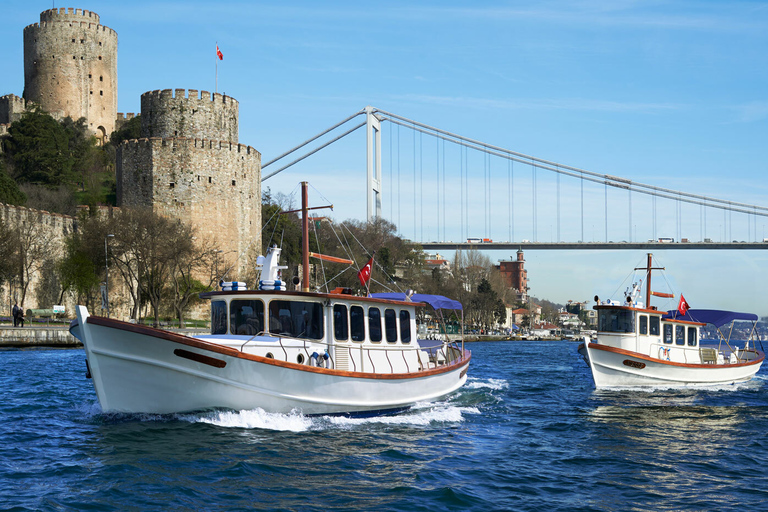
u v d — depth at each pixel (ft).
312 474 48.14
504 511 42.29
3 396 82.07
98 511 39.88
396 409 71.82
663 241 509.76
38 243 246.47
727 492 47.80
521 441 63.36
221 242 298.56
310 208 71.61
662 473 52.70
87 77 412.98
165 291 277.64
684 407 87.92
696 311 122.93
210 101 307.99
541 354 244.63
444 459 54.39
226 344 59.88
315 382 62.18
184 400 58.29
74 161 372.17
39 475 46.11
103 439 54.65
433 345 89.20
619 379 103.76
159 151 293.43
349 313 68.03
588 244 526.57
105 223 257.96
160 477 46.09
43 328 189.98
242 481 46.01
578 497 45.75
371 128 444.14
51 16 408.26
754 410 86.28
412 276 408.05
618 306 104.68
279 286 65.92
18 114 399.85
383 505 42.47
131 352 56.70
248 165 311.06
